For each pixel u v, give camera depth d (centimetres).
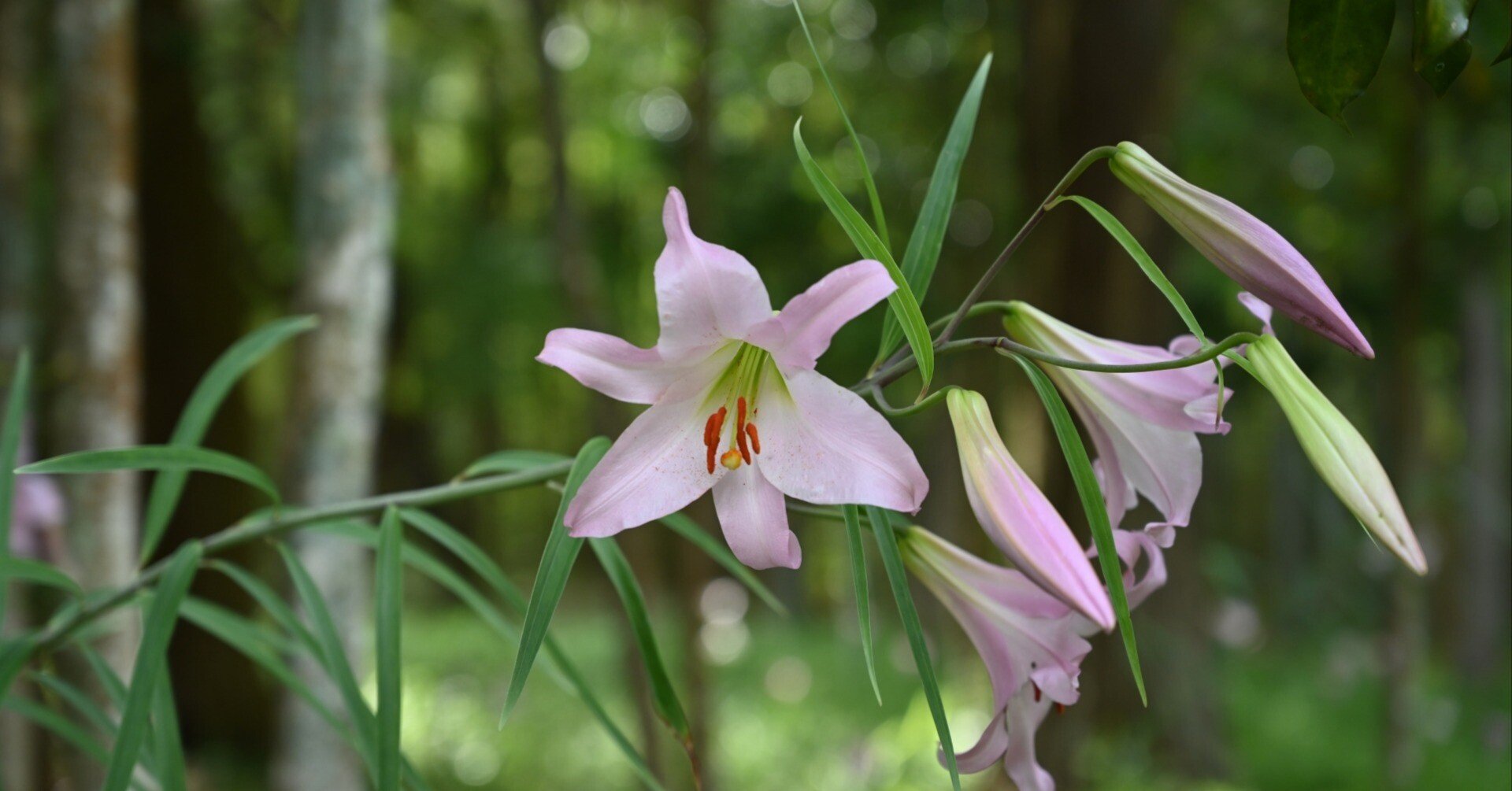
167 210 890
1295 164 990
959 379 994
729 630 1362
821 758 884
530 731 929
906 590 139
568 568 138
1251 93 941
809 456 140
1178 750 754
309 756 375
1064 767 643
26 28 411
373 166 385
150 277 888
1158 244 678
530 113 1192
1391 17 133
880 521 143
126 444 360
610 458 141
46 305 437
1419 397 817
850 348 1007
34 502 318
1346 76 137
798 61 1005
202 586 899
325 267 378
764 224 1083
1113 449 160
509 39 1056
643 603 177
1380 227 1003
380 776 152
